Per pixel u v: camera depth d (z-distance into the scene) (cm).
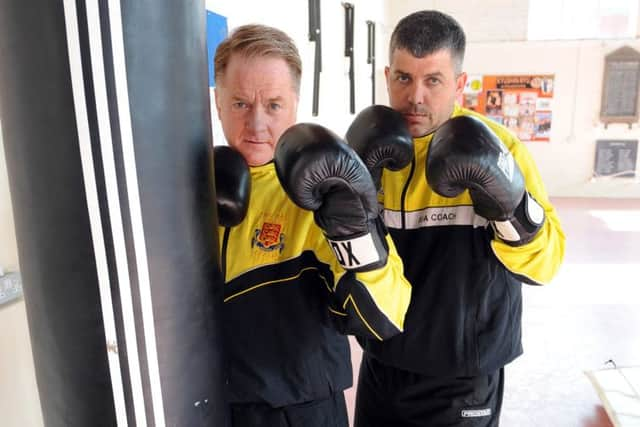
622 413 225
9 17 59
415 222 128
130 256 64
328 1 334
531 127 662
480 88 658
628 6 627
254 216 106
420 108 121
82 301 65
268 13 225
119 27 59
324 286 104
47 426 73
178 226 69
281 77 100
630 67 630
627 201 647
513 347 131
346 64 400
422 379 134
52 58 58
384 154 109
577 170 667
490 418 133
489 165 93
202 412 75
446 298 124
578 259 438
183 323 71
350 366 112
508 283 127
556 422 229
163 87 64
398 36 121
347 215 86
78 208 62
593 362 278
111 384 66
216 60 104
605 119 646
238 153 102
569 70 641
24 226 66
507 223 103
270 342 100
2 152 93
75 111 59
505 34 637
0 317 94
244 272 103
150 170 64
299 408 102
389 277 93
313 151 81
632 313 334
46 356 69
